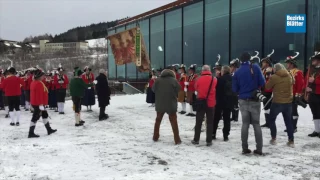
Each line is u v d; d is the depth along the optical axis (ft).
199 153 21.89
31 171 18.51
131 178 16.94
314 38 44.52
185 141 25.79
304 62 45.42
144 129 31.58
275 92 23.09
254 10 52.85
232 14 57.26
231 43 57.57
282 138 25.82
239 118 36.83
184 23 70.08
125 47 49.75
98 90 38.19
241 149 22.82
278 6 48.85
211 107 23.95
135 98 67.36
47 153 22.53
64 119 39.75
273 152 21.76
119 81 100.63
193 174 17.47
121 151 22.75
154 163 19.69
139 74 88.63
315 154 21.16
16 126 34.81
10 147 24.49
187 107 47.78
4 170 18.78
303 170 17.97
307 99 26.32
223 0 59.21
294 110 27.30
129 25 94.89
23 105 53.57
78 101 34.35
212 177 16.94
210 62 62.90
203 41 64.28
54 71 49.73
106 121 37.11
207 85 23.93
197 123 24.41
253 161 19.79
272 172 17.66
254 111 20.98
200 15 65.10
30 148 24.12
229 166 18.85
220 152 22.09
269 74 29.12
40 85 28.71
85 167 19.11
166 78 24.94
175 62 73.77
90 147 24.12
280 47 48.67
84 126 34.04
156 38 81.30
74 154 22.15
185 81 41.11
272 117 23.63
